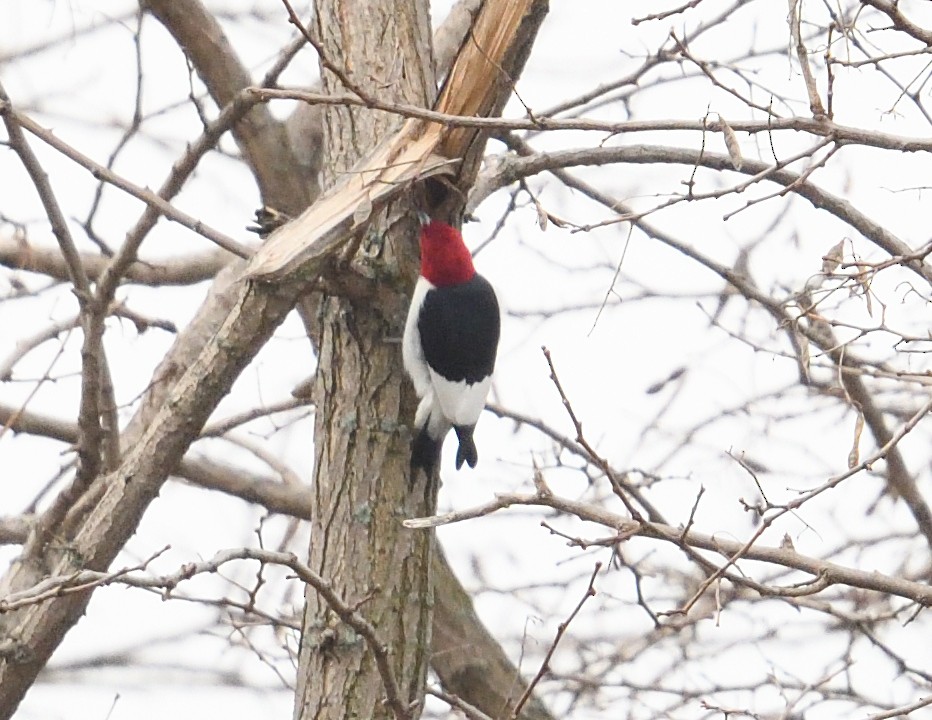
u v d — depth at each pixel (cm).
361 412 978
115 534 1012
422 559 973
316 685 938
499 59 949
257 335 945
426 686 978
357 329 991
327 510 970
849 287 875
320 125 1441
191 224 1000
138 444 1009
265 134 1430
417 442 988
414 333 1012
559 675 1432
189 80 1115
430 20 1081
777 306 1211
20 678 1044
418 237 1034
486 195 1141
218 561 756
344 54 1038
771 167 781
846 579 812
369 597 850
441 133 976
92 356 1113
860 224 1116
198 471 1516
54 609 1027
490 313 1138
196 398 966
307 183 1450
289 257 916
